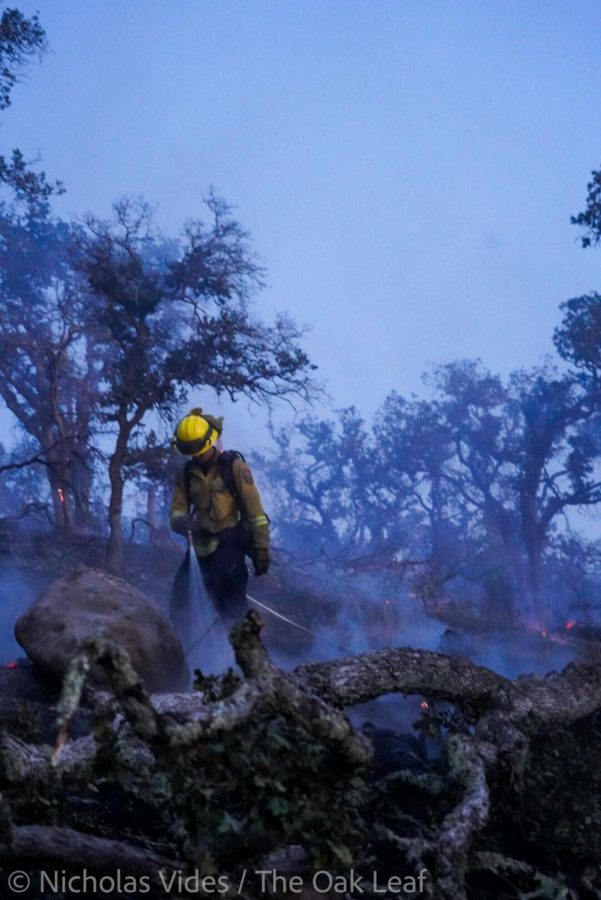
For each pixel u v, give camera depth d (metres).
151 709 2.79
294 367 17.73
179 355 17.67
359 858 3.29
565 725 4.55
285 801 2.96
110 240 18.36
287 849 3.30
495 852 3.79
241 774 2.96
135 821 3.80
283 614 14.91
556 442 40.06
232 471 6.77
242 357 17.78
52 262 28.25
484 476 41.53
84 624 5.52
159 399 17.41
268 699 2.98
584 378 38.91
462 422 41.59
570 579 39.69
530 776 4.09
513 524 41.22
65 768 3.40
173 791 3.06
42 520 25.16
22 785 3.34
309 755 3.04
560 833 3.89
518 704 4.30
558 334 38.31
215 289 17.97
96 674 5.10
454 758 3.82
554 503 39.22
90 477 20.44
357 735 3.08
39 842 3.22
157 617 5.74
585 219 22.45
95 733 2.86
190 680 5.82
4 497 32.34
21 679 5.61
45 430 26.80
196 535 6.79
